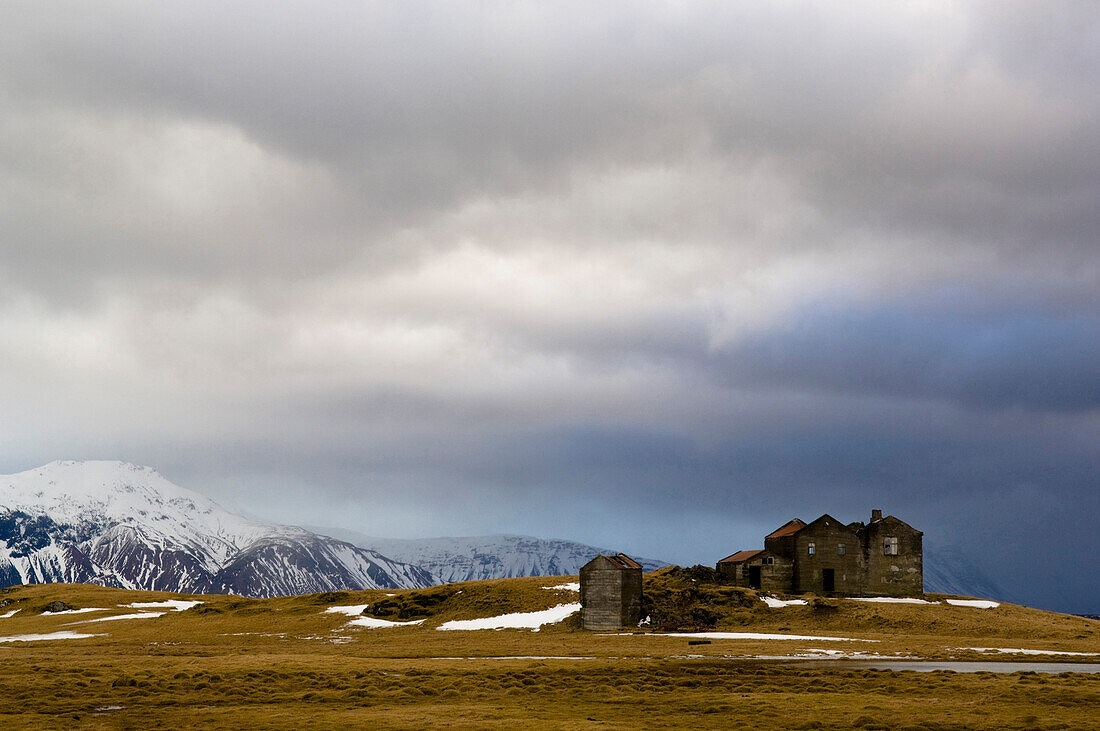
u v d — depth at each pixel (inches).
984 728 2380.7
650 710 2760.8
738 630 5467.5
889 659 3929.6
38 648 5428.2
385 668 3668.8
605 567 5713.6
